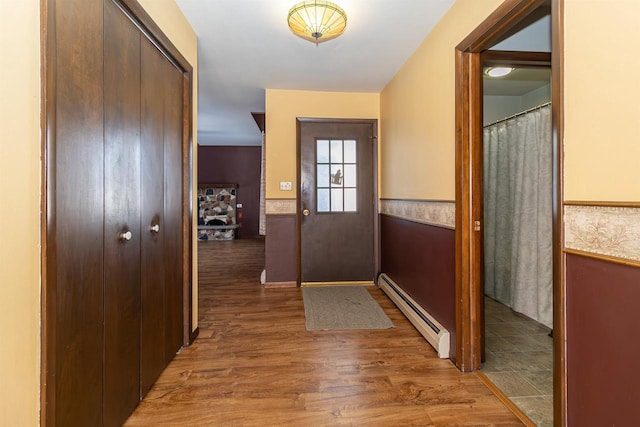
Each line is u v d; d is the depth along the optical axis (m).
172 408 1.49
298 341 2.20
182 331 2.09
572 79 1.08
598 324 1.00
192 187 2.13
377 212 3.65
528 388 1.66
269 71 2.95
